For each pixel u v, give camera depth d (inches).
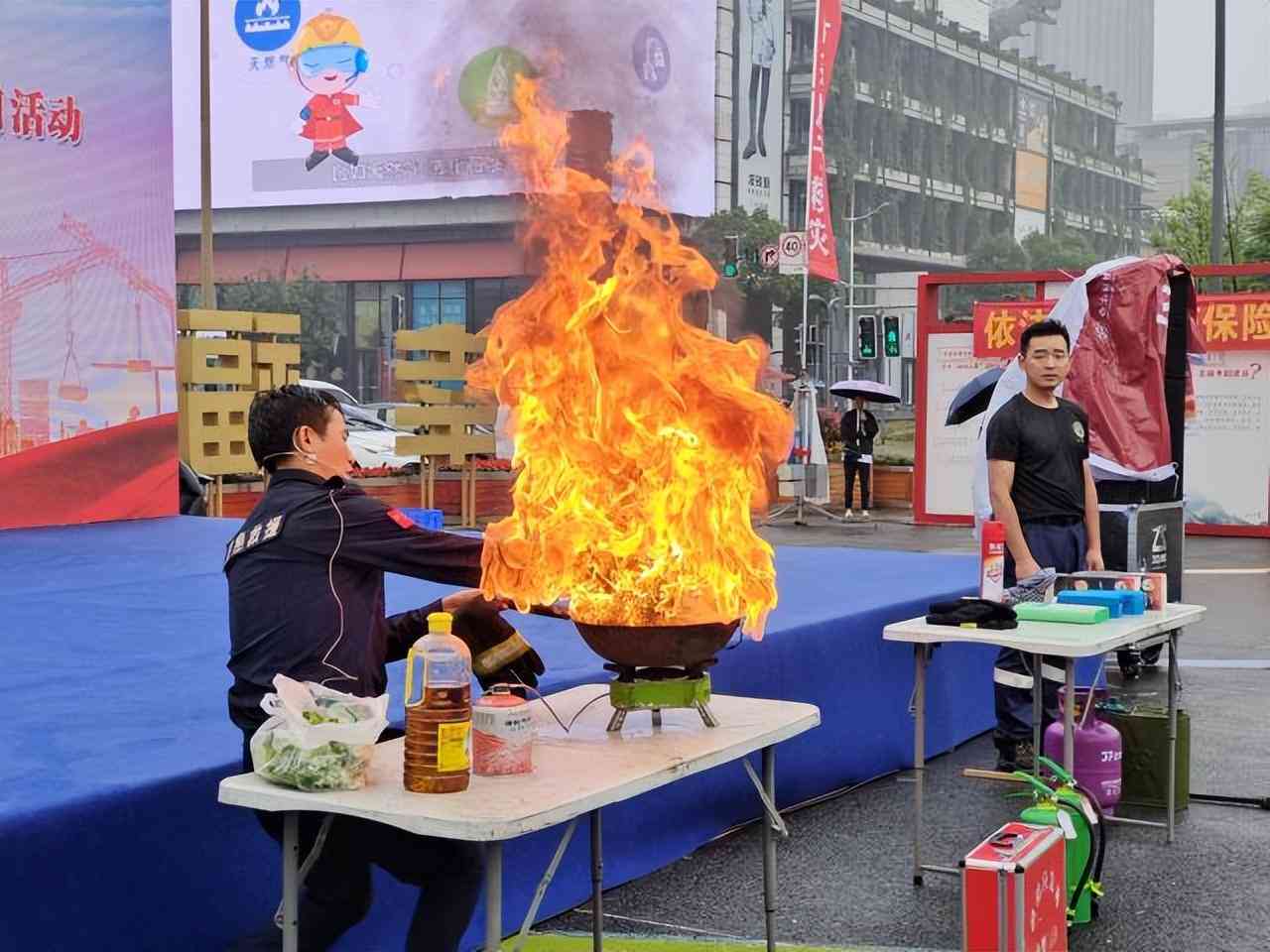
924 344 756.0
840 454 983.6
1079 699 231.3
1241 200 1454.2
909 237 3745.1
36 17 399.2
